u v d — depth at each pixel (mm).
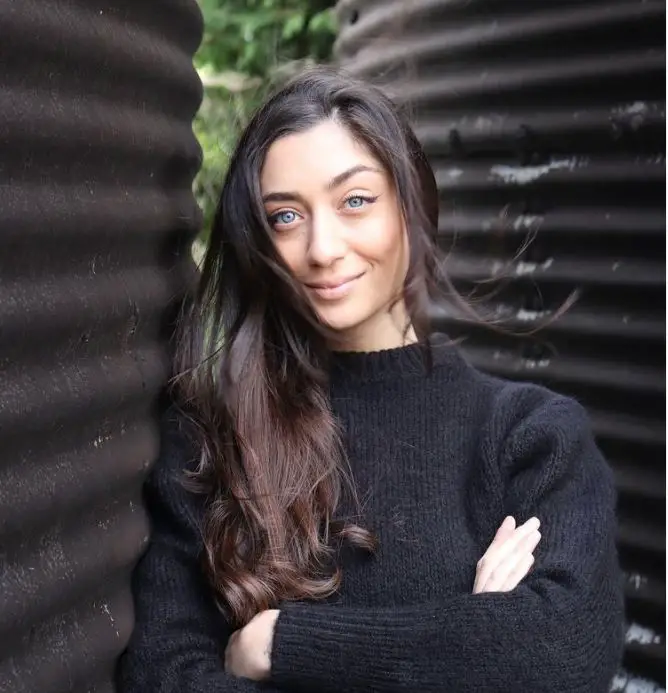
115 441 1252
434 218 1545
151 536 1422
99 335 1201
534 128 2143
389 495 1454
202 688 1312
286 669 1315
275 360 1482
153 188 1373
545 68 2109
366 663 1298
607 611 1375
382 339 1514
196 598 1420
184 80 1434
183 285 1492
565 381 2113
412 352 1510
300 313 1439
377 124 1384
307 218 1385
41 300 1045
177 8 1385
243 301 1480
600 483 1486
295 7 3578
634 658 2002
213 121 3482
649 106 1931
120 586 1301
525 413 1527
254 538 1417
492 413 1513
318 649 1312
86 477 1144
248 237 1411
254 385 1455
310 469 1436
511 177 2215
